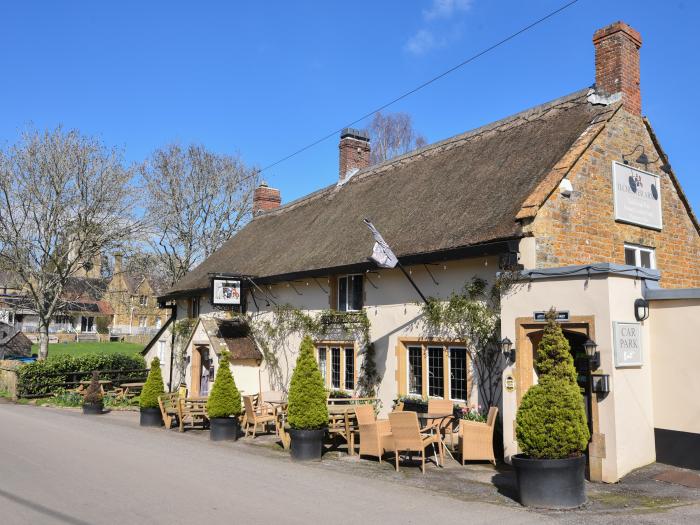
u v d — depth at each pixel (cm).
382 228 1451
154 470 917
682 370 886
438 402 1132
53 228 2592
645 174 1277
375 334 1375
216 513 673
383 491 795
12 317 4341
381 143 3906
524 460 715
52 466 937
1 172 2511
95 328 6297
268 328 1808
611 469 827
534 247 1009
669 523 633
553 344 746
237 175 3628
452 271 1185
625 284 887
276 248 1944
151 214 2925
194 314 2289
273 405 1386
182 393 1528
